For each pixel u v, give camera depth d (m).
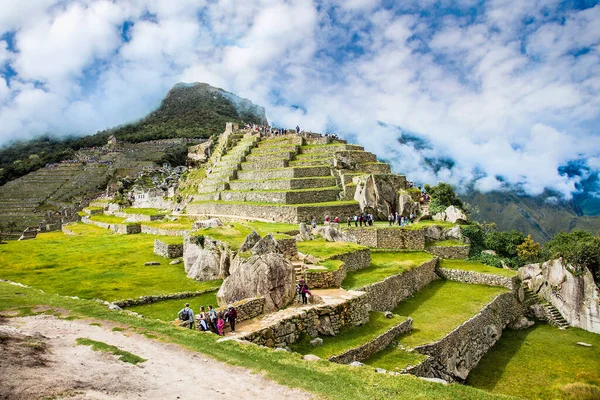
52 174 134.12
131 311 20.72
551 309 40.66
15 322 15.23
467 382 26.19
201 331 16.08
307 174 58.91
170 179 112.94
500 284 40.12
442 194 63.91
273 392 10.79
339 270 27.42
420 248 46.22
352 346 19.42
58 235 62.91
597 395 24.12
